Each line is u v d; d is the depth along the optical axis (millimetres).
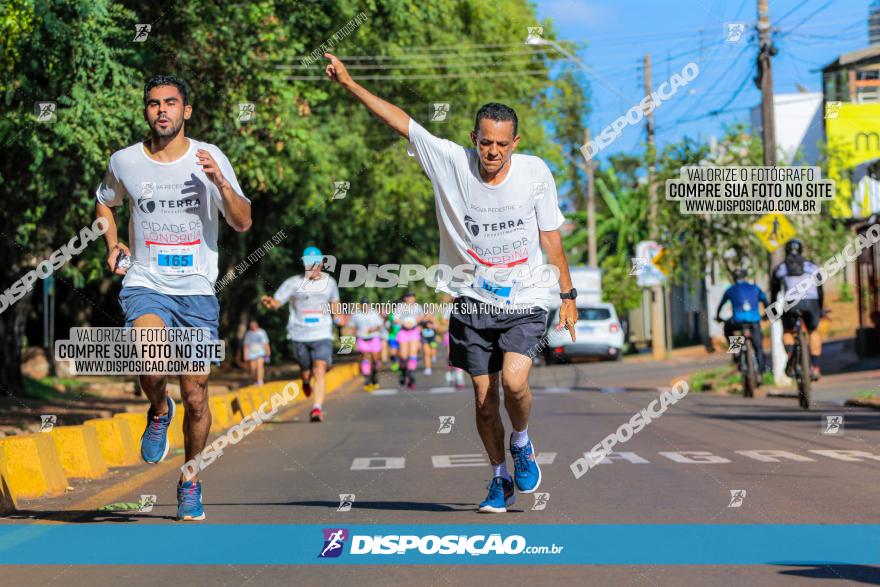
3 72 12672
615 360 36625
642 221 47406
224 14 16297
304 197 28500
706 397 19797
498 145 6633
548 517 7152
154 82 6652
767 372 22188
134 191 6766
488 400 7086
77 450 10148
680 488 8336
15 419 15016
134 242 6883
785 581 5348
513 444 7156
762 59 21469
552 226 6914
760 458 10164
